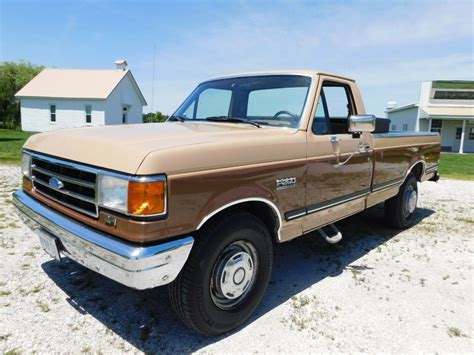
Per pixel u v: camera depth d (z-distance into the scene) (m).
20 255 3.91
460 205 7.29
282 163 2.87
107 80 31.27
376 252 4.52
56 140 2.74
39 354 2.38
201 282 2.44
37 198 2.91
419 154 5.43
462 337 2.76
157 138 2.44
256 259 2.86
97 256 2.20
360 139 3.87
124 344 2.54
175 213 2.16
